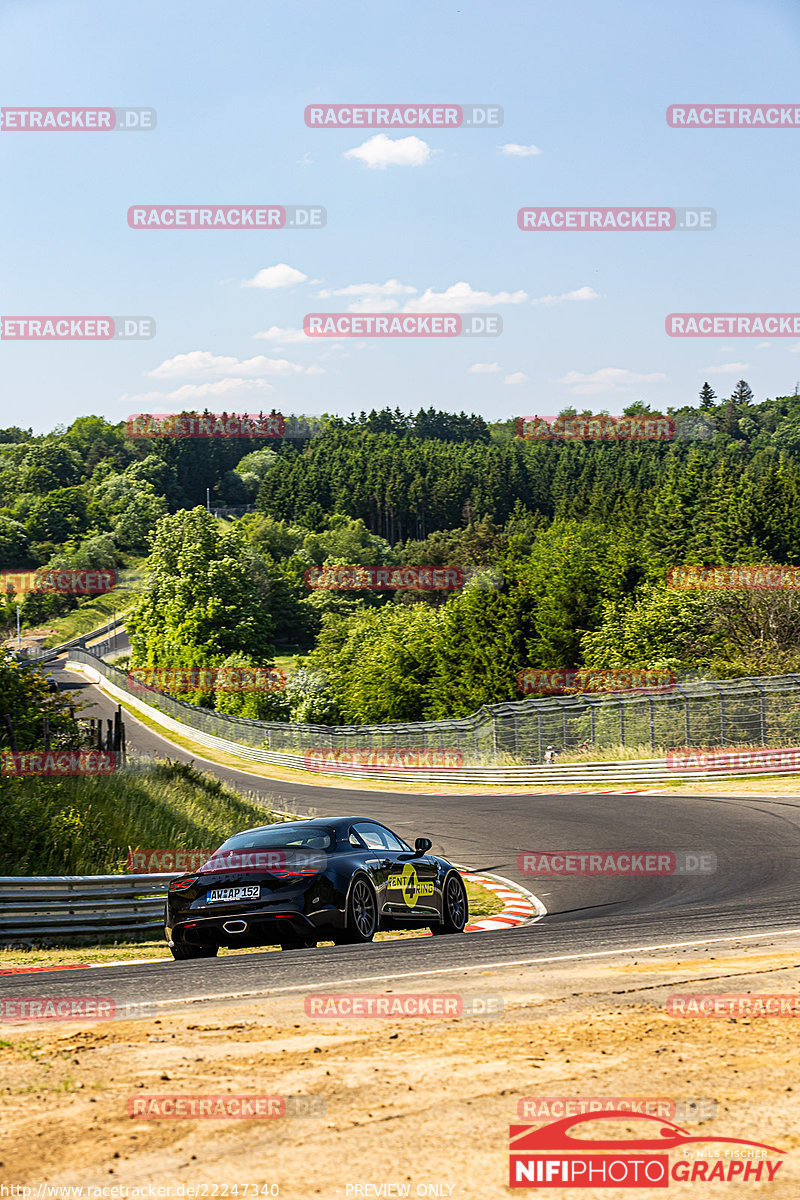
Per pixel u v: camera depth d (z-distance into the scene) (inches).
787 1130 136.6
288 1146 132.1
